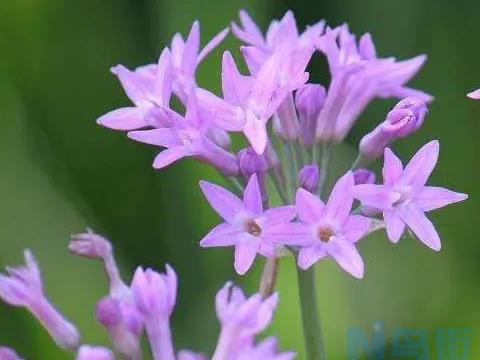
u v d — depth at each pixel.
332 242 0.42
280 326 0.58
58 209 0.63
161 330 0.43
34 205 0.63
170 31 0.62
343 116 0.46
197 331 0.61
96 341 0.61
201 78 0.61
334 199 0.42
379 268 0.62
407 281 0.62
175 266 0.63
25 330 0.59
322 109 0.45
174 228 0.63
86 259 0.62
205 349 0.61
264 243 0.42
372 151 0.45
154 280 0.43
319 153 0.45
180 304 0.62
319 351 0.45
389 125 0.44
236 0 0.62
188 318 0.62
